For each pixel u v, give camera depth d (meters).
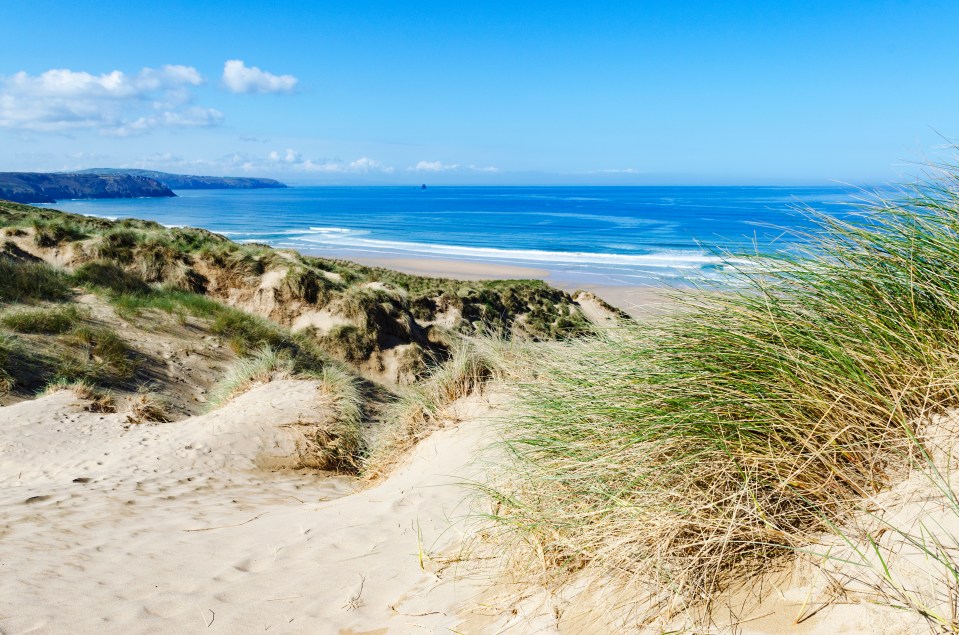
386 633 2.23
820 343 2.08
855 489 1.74
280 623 2.40
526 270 46.72
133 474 6.05
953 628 1.19
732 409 2.08
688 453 2.09
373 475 5.86
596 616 1.84
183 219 108.75
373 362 14.16
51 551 3.43
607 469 2.26
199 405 10.01
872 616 1.34
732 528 1.79
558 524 2.28
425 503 3.94
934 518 1.46
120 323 11.73
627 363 2.76
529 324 20.55
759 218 79.12
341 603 2.56
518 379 4.85
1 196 188.75
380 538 3.44
